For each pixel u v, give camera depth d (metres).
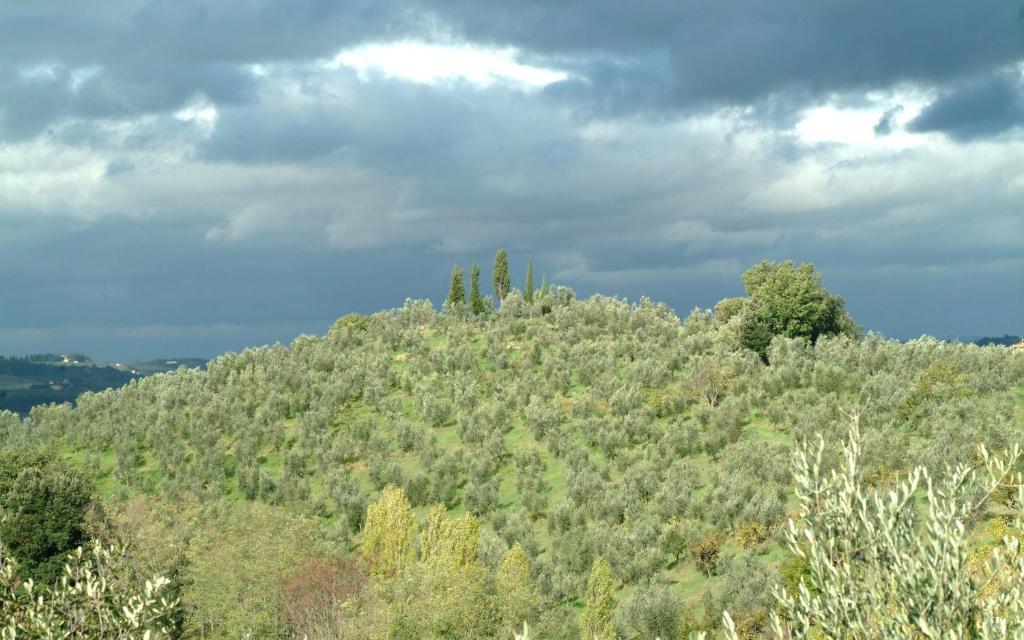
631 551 58.59
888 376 84.00
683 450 78.56
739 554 56.06
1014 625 12.14
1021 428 64.88
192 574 58.09
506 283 147.88
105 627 19.75
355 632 47.00
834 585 12.74
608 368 99.44
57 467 70.44
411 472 84.12
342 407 102.62
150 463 97.50
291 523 64.38
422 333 127.50
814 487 13.53
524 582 50.56
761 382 89.06
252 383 113.06
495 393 98.06
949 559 12.04
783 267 111.25
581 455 79.94
